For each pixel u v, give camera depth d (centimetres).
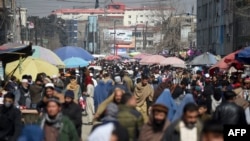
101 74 4075
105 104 1540
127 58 12500
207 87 2552
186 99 1550
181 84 2602
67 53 3991
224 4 8719
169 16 12350
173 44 11375
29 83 2547
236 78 3028
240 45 7531
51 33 16225
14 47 3022
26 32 10738
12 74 3062
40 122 1338
